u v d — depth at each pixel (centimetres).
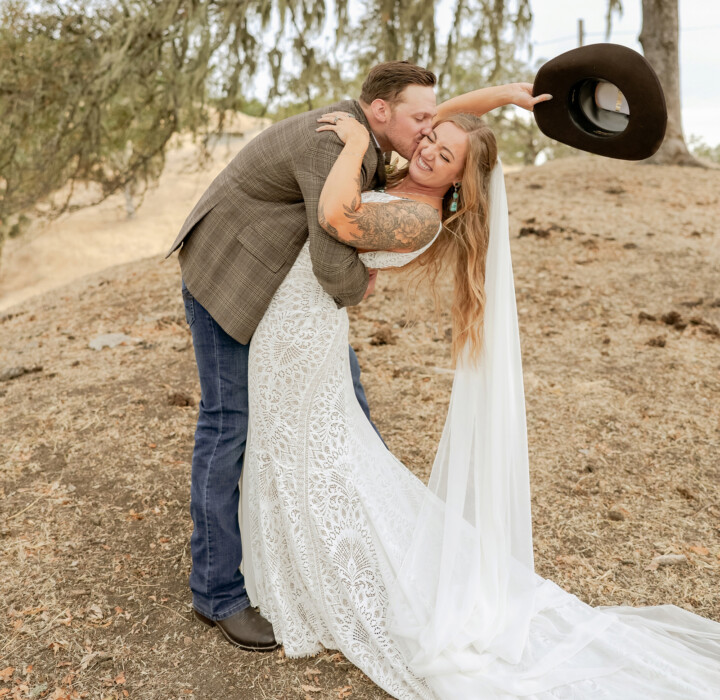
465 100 225
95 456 346
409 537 228
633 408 392
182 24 861
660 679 201
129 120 1034
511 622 218
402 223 194
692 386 416
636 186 978
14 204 1052
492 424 221
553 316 533
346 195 187
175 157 2836
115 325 562
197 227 219
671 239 714
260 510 225
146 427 373
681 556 271
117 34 917
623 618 231
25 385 437
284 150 200
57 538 285
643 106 194
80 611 246
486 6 732
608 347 476
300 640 226
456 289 226
